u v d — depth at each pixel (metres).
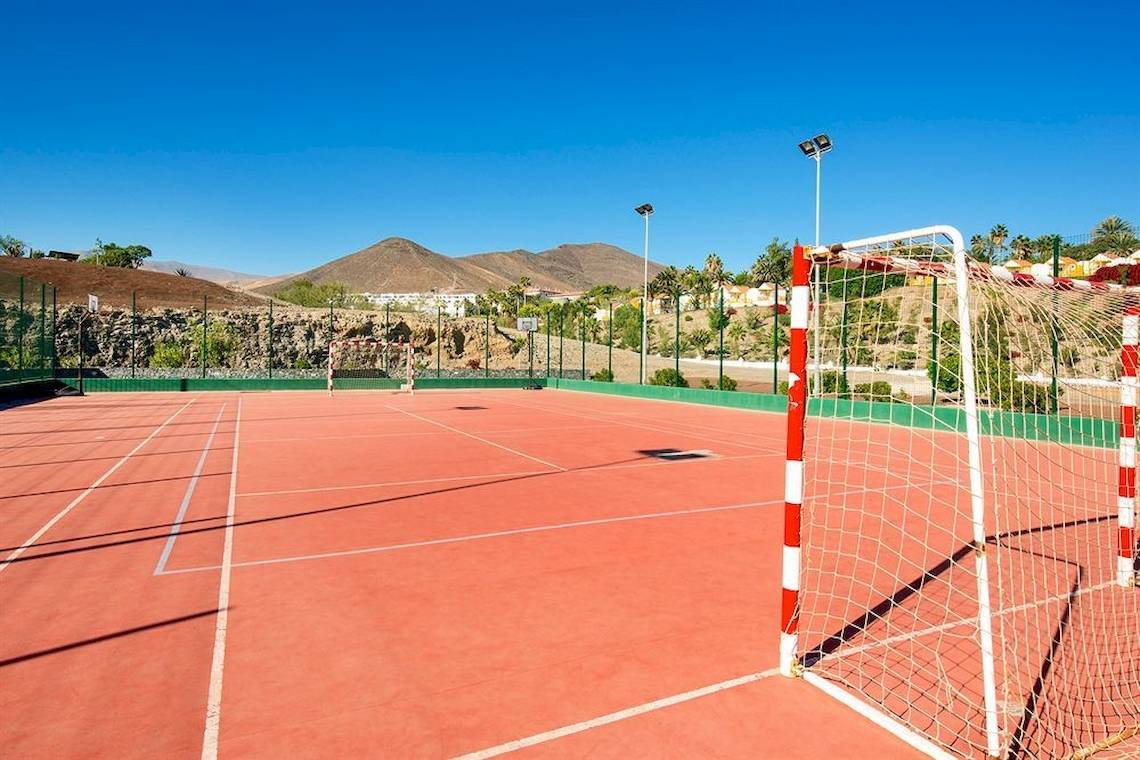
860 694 4.27
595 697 4.26
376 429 20.75
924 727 3.88
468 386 44.97
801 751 3.67
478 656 4.86
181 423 22.30
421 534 8.30
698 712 4.08
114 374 40.66
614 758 3.60
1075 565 7.11
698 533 8.38
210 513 9.41
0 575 6.71
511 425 22.06
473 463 14.03
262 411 27.45
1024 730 3.87
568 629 5.35
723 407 29.61
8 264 71.38
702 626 5.41
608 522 8.93
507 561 7.19
